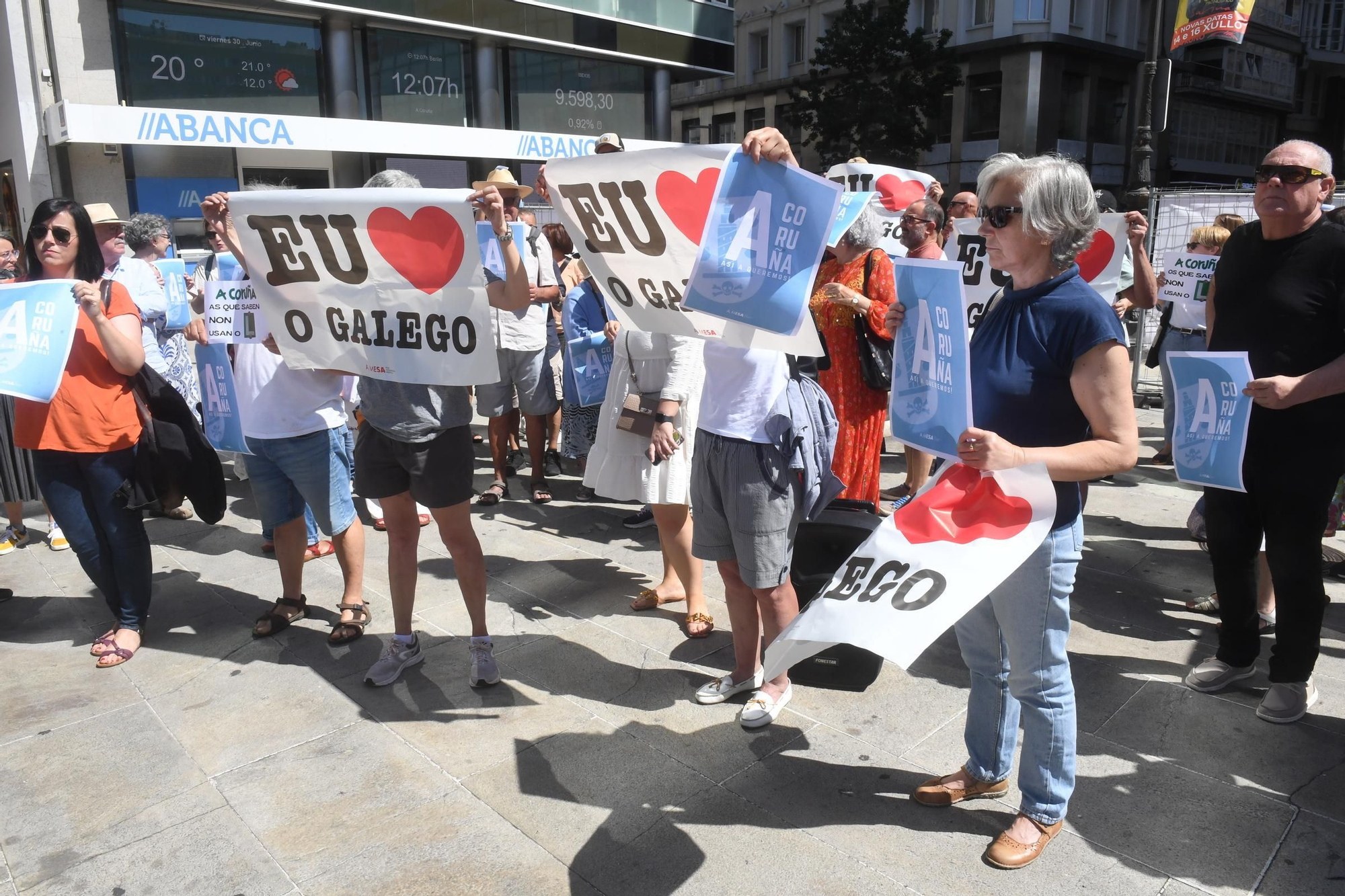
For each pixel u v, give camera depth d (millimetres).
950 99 32250
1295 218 2879
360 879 2375
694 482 3080
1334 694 3182
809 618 2059
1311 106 43188
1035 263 2074
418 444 3111
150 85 14141
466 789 2756
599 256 2854
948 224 5496
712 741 2998
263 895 2328
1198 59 35188
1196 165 37406
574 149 19562
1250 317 3008
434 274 2889
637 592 4285
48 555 4887
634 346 3672
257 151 15742
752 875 2354
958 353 2016
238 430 3654
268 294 3141
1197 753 2842
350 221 2908
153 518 5500
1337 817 2521
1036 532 1961
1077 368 2002
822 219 2352
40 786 2812
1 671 3578
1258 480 2963
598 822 2588
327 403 3604
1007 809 2598
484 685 3375
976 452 1979
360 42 16453
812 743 2965
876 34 26625
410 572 3402
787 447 2877
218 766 2902
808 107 28031
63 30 13227
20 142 14047
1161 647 3592
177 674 3527
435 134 17234
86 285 3279
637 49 19891
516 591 4316
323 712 3221
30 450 3520
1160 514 5285
